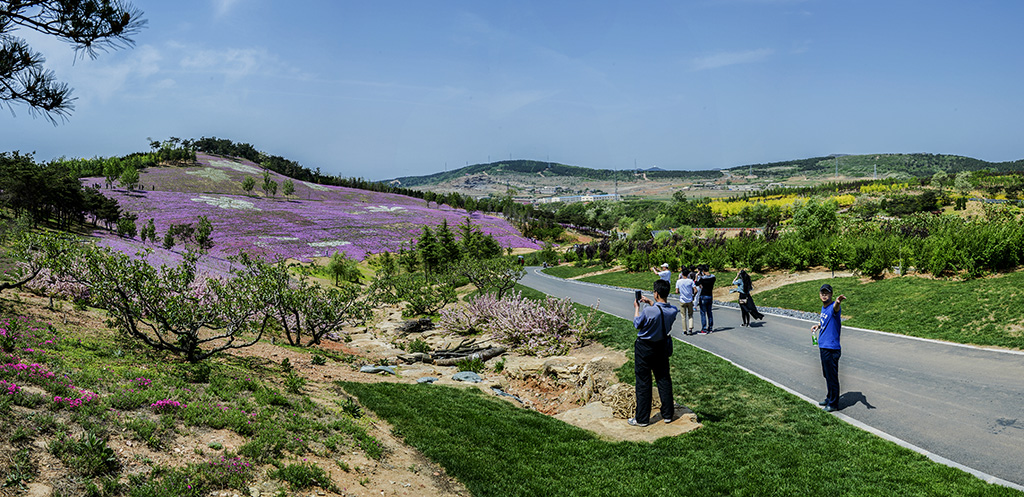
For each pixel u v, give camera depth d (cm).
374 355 1573
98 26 619
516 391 1205
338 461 593
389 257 5750
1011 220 1708
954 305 1395
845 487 571
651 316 805
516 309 1752
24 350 726
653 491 602
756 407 866
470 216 10944
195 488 472
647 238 6956
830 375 832
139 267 922
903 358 1094
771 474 622
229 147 17438
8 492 406
